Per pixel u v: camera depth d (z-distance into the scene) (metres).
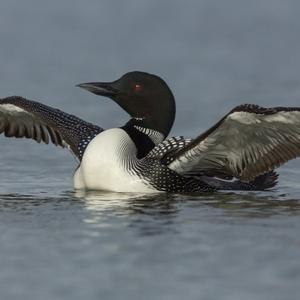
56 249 9.77
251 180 12.79
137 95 13.33
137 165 12.78
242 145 12.45
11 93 24.36
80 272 8.98
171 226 10.76
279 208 11.88
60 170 15.14
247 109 11.77
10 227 10.80
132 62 30.89
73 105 22.38
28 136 14.14
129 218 11.19
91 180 12.90
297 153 12.45
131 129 13.36
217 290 8.46
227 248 9.76
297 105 22.27
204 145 12.35
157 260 9.34
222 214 11.45
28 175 14.70
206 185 13.08
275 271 8.98
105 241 10.06
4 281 8.76
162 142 12.94
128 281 8.70
